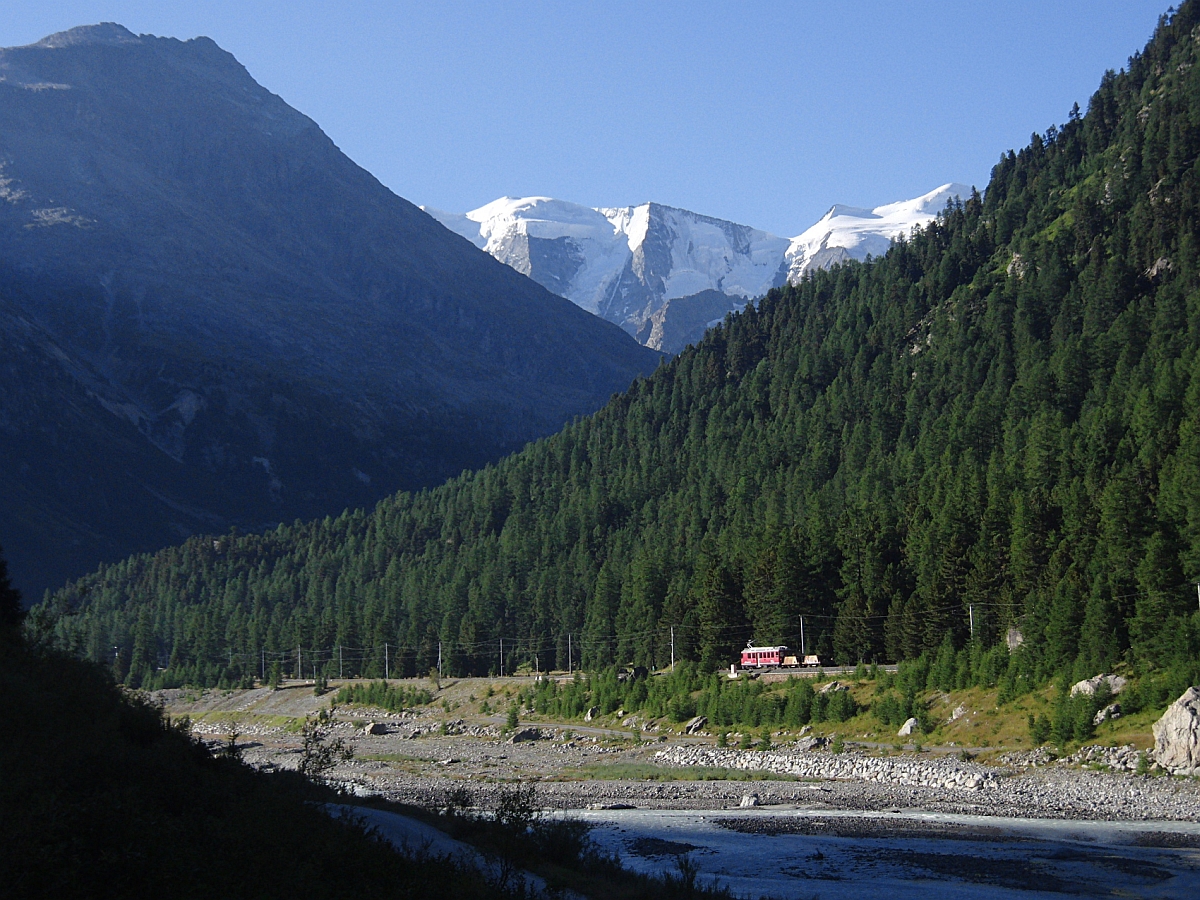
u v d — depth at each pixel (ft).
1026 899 170.09
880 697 419.74
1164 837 223.71
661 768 375.25
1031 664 381.19
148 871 92.43
